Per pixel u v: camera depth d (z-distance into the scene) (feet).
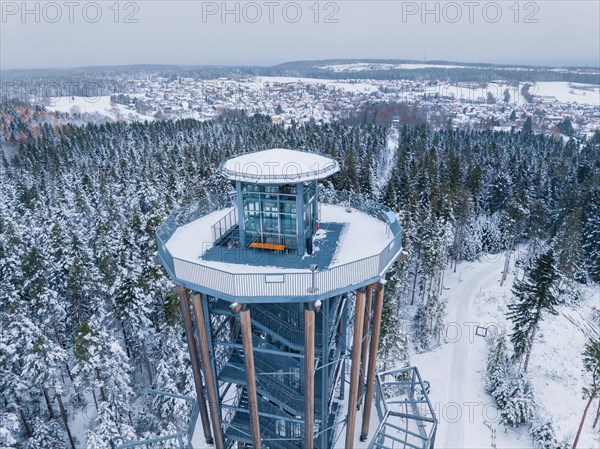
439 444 123.44
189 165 288.51
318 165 66.90
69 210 223.51
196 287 60.18
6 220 186.39
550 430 121.49
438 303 177.17
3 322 124.57
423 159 294.46
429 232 186.50
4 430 101.60
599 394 130.52
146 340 142.31
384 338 144.87
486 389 143.95
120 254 163.94
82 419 132.36
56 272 163.53
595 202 225.97
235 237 74.74
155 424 125.80
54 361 118.11
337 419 85.76
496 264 232.12
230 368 73.10
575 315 178.81
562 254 193.06
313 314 56.85
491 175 308.40
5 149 506.07
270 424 76.89
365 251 68.69
